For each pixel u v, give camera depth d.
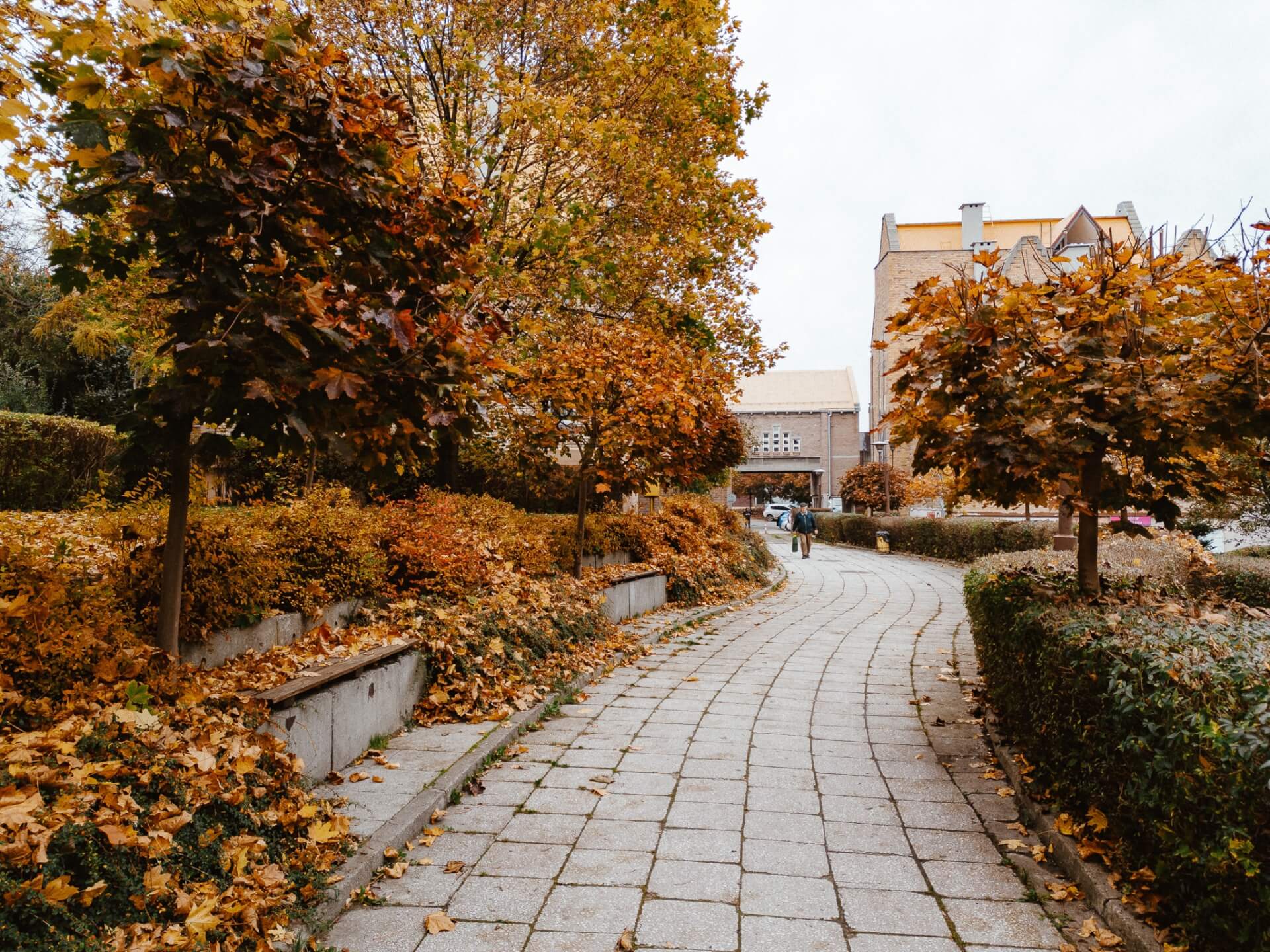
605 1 9.98
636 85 10.53
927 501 34.66
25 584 3.13
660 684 7.29
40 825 2.17
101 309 8.24
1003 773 4.84
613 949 2.87
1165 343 4.71
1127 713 3.04
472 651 6.07
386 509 7.03
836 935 2.98
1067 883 3.39
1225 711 2.56
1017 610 5.14
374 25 9.27
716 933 2.99
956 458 5.08
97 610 3.33
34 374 16.36
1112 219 35.31
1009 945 2.92
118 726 2.94
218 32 3.38
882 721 6.11
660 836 3.88
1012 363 4.67
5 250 14.80
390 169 3.68
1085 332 4.71
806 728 5.88
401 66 9.53
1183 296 4.71
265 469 7.82
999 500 5.11
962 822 4.10
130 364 13.03
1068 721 3.84
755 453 61.44
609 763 4.98
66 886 2.08
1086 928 2.97
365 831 3.60
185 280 3.34
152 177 3.09
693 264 11.92
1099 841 3.45
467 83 9.62
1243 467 5.48
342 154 3.44
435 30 9.36
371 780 4.29
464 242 4.08
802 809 4.27
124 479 9.48
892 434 5.41
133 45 3.14
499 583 7.39
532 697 6.10
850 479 35.94
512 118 8.81
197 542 4.11
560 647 7.34
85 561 4.39
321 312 3.11
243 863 2.83
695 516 17.11
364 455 3.94
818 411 62.12
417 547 6.49
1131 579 5.77
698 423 10.77
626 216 10.81
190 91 3.27
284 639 4.80
